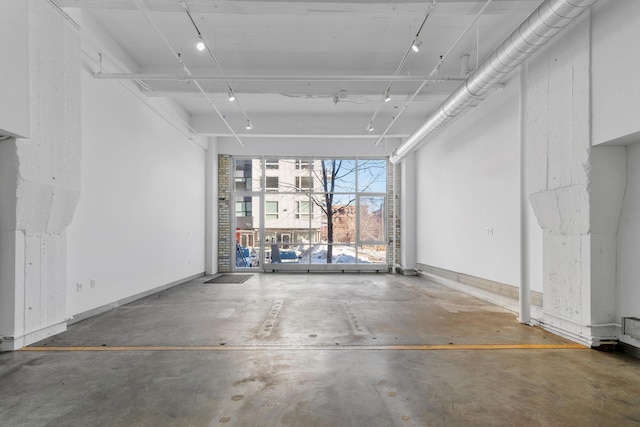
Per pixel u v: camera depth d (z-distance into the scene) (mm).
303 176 9023
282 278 7793
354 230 9055
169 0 3275
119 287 4859
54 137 3416
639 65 2646
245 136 8000
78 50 3766
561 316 3500
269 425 1933
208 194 8477
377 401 2193
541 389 2357
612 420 1991
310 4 3334
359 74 5656
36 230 3293
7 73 2867
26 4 3062
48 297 3443
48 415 2031
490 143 5305
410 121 7816
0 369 2674
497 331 3656
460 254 6297
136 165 5320
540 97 3695
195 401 2188
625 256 3090
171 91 5562
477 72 3893
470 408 2115
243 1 3277
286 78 4367
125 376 2549
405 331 3654
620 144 3057
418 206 8477
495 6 3383
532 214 4348
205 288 6391
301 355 2969
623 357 2930
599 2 2975
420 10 3441
